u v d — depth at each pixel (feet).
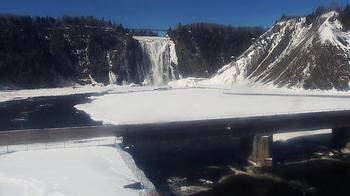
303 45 571.69
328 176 184.85
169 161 204.33
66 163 147.95
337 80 476.54
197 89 560.20
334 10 615.16
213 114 300.40
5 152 163.32
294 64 545.85
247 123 211.82
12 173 135.13
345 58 502.38
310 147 232.12
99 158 156.25
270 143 213.66
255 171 193.26
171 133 200.54
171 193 162.50
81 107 406.41
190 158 209.97
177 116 301.02
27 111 401.08
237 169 195.42
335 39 534.37
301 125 225.76
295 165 202.39
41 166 143.95
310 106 319.88
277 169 196.24
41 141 180.34
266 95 424.46
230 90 513.45
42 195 117.91
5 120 340.18
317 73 497.05
